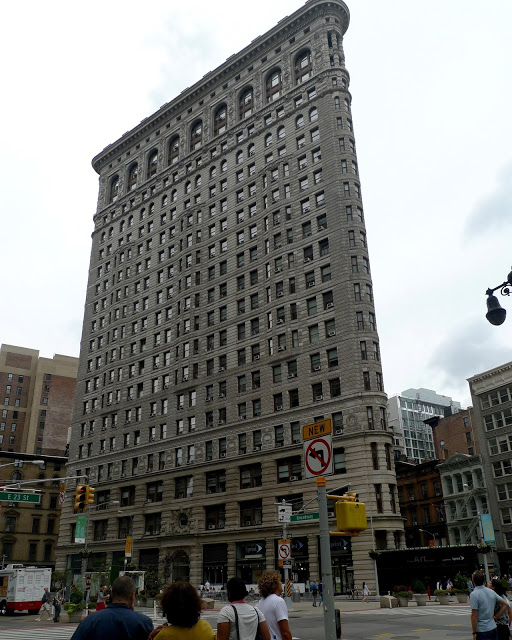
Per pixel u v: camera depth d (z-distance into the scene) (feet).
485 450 245.86
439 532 268.62
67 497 277.64
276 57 269.03
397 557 169.89
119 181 334.03
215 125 289.53
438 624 85.10
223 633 22.98
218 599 182.19
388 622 90.94
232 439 220.02
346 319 200.03
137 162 326.44
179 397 248.93
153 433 253.65
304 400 202.59
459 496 258.57
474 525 244.63
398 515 177.47
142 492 245.04
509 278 56.29
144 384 267.18
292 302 218.79
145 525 239.91
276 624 26.53
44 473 346.33
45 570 155.43
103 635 18.29
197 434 232.94
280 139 250.57
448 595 142.82
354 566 172.24
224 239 256.93
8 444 444.96
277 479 201.67
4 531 322.34
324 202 221.87
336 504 34.53
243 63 282.77
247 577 198.18
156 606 123.95
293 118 247.70
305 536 187.11
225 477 217.97
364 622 92.63
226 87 289.53
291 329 215.72
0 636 90.63
